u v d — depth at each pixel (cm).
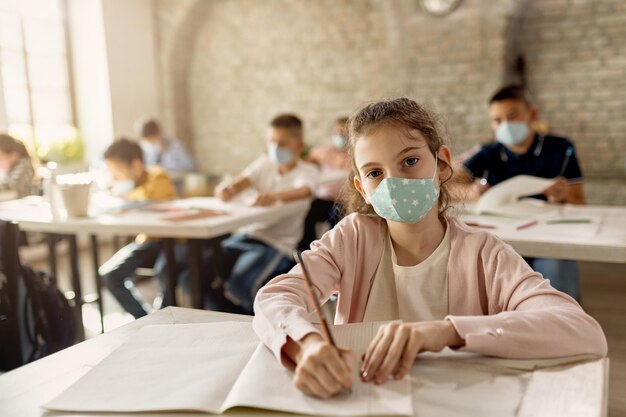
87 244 547
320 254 108
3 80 495
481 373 75
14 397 75
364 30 588
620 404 190
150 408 69
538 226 192
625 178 508
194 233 219
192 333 93
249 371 76
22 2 512
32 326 184
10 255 173
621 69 515
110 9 565
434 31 551
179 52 643
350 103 606
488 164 259
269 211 256
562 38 532
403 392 69
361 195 113
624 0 505
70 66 566
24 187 304
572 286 209
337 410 65
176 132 650
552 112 545
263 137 646
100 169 374
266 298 92
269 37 627
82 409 70
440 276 104
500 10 519
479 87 542
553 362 78
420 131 100
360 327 87
